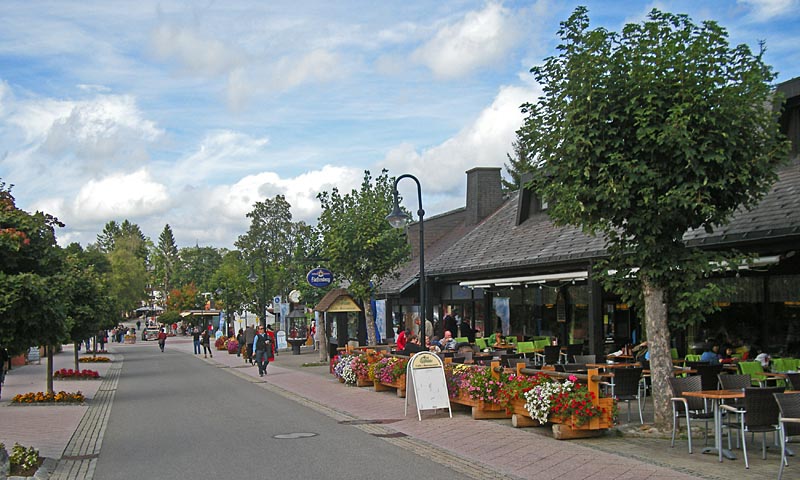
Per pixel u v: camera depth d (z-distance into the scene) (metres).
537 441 11.32
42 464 10.26
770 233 13.08
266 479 9.16
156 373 31.72
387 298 32.91
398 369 18.19
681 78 10.71
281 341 46.38
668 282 11.50
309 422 14.45
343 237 25.55
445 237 35.69
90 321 25.55
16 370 34.78
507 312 26.06
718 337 16.56
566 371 13.05
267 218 67.75
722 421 10.12
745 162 10.80
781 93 11.30
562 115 11.58
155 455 11.20
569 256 18.52
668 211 10.84
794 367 13.33
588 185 11.24
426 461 10.16
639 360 16.27
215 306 76.94
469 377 14.22
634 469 9.07
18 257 10.66
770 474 8.62
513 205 29.38
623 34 11.44
